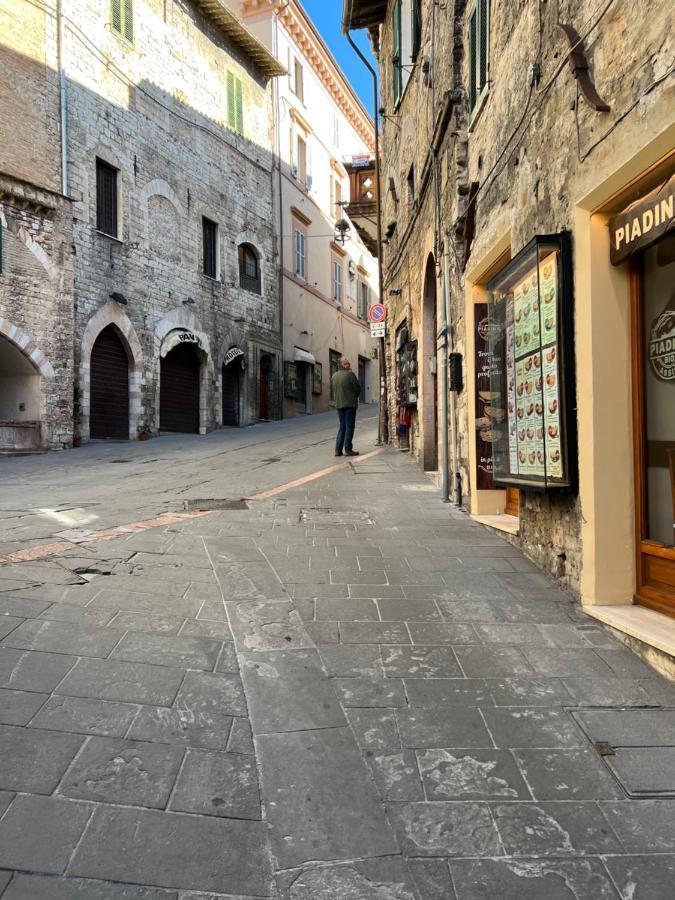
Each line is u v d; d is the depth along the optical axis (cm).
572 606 421
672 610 377
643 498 408
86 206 1692
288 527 606
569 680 327
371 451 1359
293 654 343
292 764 254
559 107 455
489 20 642
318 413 3209
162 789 233
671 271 379
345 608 408
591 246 413
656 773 255
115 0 1817
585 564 414
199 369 2225
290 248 2902
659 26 332
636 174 367
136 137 1900
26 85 1525
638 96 350
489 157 645
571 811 233
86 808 220
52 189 1563
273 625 377
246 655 338
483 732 281
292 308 2916
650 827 226
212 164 2298
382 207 1717
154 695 292
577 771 256
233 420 2486
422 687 316
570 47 421
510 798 239
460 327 758
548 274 455
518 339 523
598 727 287
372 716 291
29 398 1548
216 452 1441
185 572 454
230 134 2417
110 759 246
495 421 587
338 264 3578
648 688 320
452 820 227
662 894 196
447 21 816
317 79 3228
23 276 1499
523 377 512
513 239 558
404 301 1321
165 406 2059
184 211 2128
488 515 670
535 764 260
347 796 238
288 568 480
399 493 814
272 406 2723
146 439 1881
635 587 412
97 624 357
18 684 288
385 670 332
